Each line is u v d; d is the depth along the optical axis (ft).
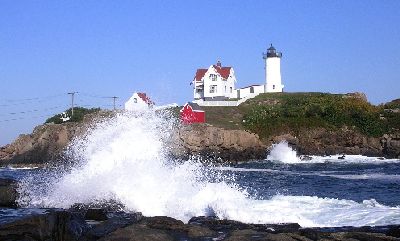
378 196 74.69
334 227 43.88
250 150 202.18
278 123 226.17
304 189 85.25
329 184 94.63
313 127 223.10
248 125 228.84
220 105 266.36
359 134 221.25
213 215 50.80
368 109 238.48
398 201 67.82
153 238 33.47
